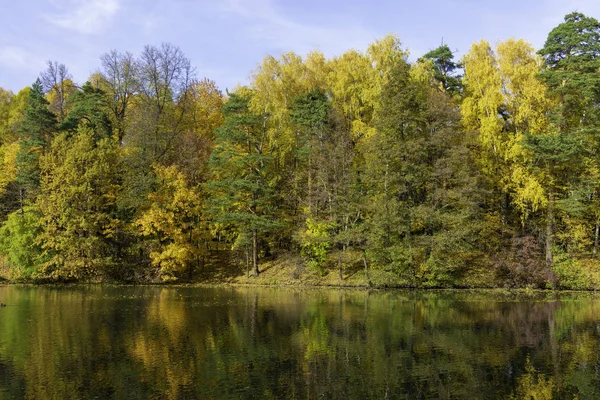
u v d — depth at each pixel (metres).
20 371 16.98
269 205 46.53
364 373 17.28
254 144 47.50
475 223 41.16
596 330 24.27
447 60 54.62
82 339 21.67
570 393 15.35
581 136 39.19
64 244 43.88
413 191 44.03
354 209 43.59
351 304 32.53
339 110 47.12
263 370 17.48
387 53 46.38
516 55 43.66
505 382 16.42
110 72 56.09
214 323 25.58
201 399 14.54
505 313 29.19
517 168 40.50
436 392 15.41
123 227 46.56
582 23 40.34
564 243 42.84
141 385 15.65
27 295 36.47
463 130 42.97
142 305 31.55
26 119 48.03
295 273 44.75
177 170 47.25
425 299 35.09
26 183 47.72
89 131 47.62
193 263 49.81
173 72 54.19
